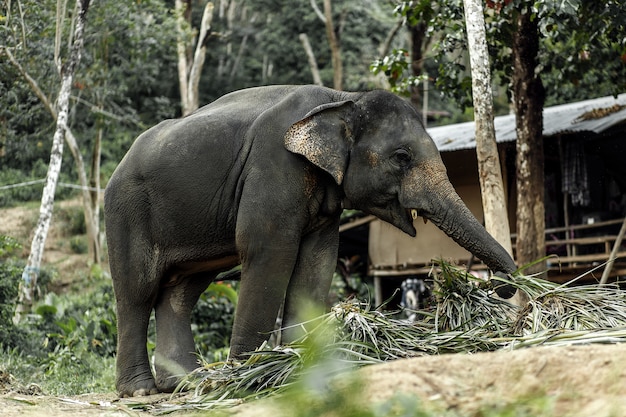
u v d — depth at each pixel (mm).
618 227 16547
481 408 4070
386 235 18375
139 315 8461
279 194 7852
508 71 14531
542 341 5410
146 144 8445
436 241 17891
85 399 7375
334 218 8289
